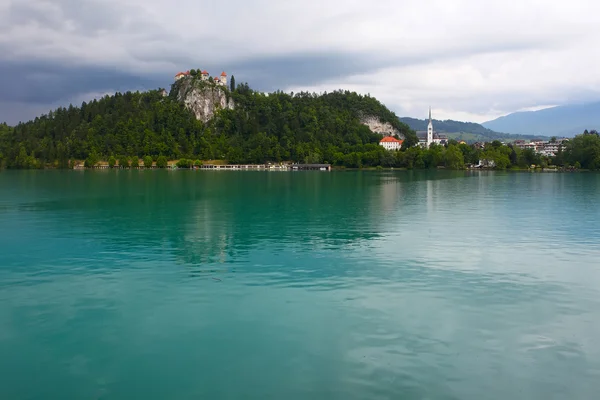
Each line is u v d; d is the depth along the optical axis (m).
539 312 24.84
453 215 63.78
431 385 17.47
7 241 44.50
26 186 124.50
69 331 22.38
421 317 23.98
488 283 30.17
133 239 45.53
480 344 20.83
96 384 17.70
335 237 46.53
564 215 63.66
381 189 116.25
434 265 34.88
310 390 17.17
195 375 18.25
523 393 17.02
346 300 26.58
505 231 50.25
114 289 28.83
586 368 18.73
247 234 48.28
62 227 53.03
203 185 132.88
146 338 21.53
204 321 23.47
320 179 172.50
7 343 21.11
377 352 20.02
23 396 16.98
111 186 126.06
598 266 34.75
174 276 31.66
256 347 20.56
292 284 29.72
